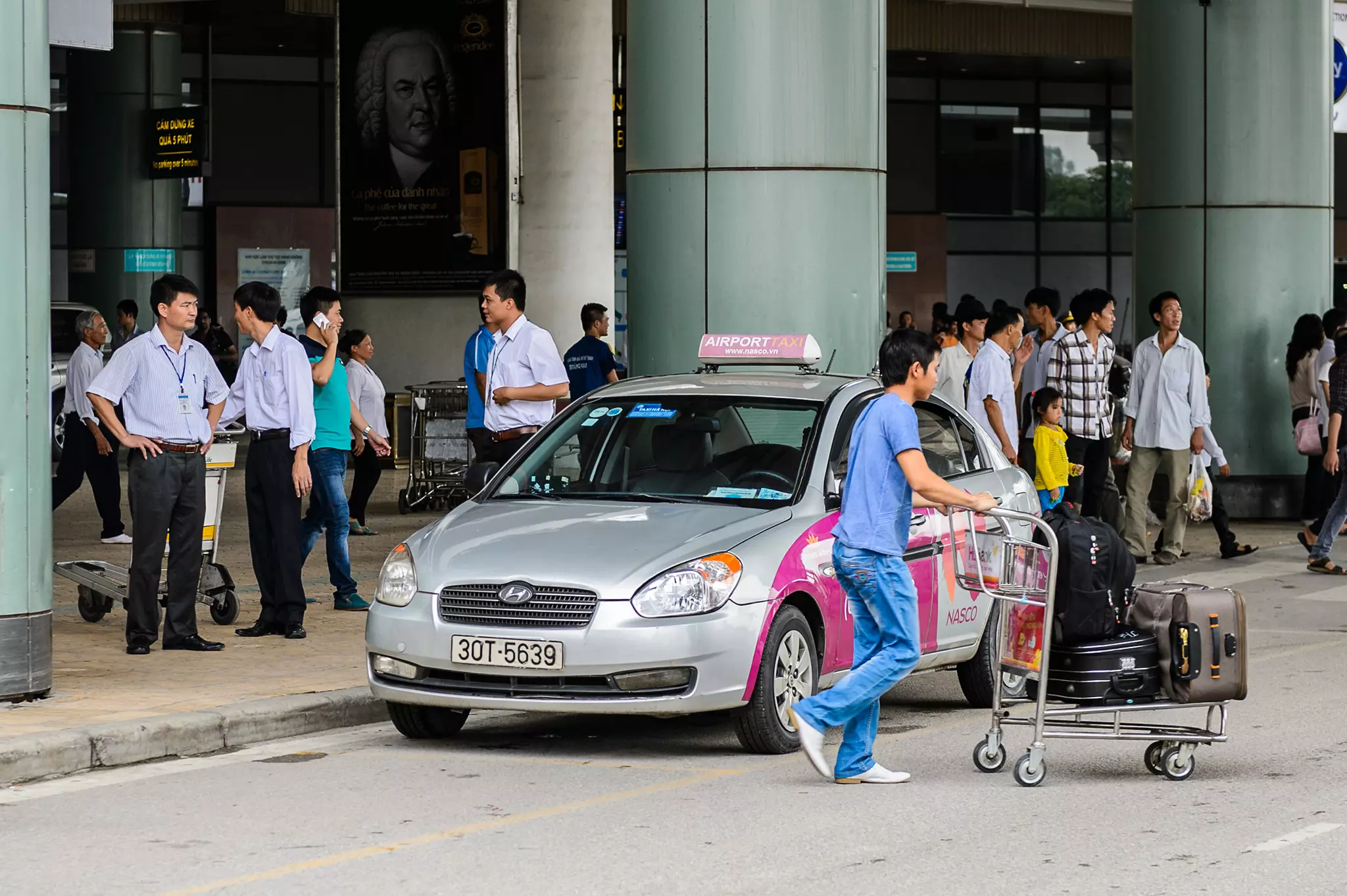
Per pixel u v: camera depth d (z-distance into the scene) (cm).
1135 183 2216
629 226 1562
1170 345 1736
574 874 664
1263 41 2133
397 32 2572
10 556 959
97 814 770
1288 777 844
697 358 1523
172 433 1145
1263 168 2138
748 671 863
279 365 1209
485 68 2547
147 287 3750
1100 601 822
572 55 2572
